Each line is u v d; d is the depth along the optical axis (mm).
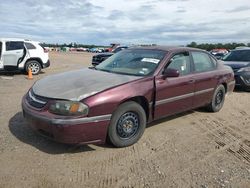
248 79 9727
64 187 3307
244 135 5363
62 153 4152
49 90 4184
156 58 5152
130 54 5613
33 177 3477
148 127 5477
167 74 4863
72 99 3854
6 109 6273
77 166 3809
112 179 3527
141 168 3834
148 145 4613
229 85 7039
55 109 3865
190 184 3473
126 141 4445
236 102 8148
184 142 4832
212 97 6469
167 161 4078
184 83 5348
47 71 15281
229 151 4559
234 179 3637
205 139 5031
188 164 4012
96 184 3398
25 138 4594
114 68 5270
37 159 3932
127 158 4117
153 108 4820
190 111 6781
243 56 10797
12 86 9570
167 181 3523
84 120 3838
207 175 3715
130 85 4398
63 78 4695
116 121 4234
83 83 4301
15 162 3814
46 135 4027
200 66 6039
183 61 5559
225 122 6109
